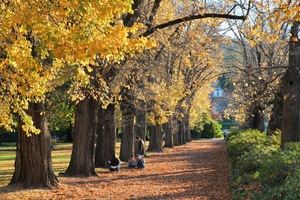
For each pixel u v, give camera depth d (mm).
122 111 30172
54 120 38062
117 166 24016
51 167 16406
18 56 8898
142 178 21062
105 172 23469
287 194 7680
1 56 10523
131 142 31469
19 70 9594
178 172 24484
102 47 8211
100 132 25922
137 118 36781
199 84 42844
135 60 21062
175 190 16609
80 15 7734
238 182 12719
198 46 28391
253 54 29750
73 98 16281
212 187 17203
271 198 8445
